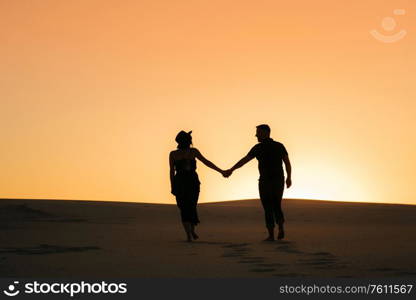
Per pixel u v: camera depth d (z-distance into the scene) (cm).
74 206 2948
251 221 2517
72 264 1268
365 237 1756
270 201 1733
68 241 1694
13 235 1859
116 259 1335
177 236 1852
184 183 1727
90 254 1418
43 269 1209
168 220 2520
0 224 2255
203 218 2656
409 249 1454
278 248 1499
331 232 1941
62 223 2323
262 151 1777
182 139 1761
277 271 1167
